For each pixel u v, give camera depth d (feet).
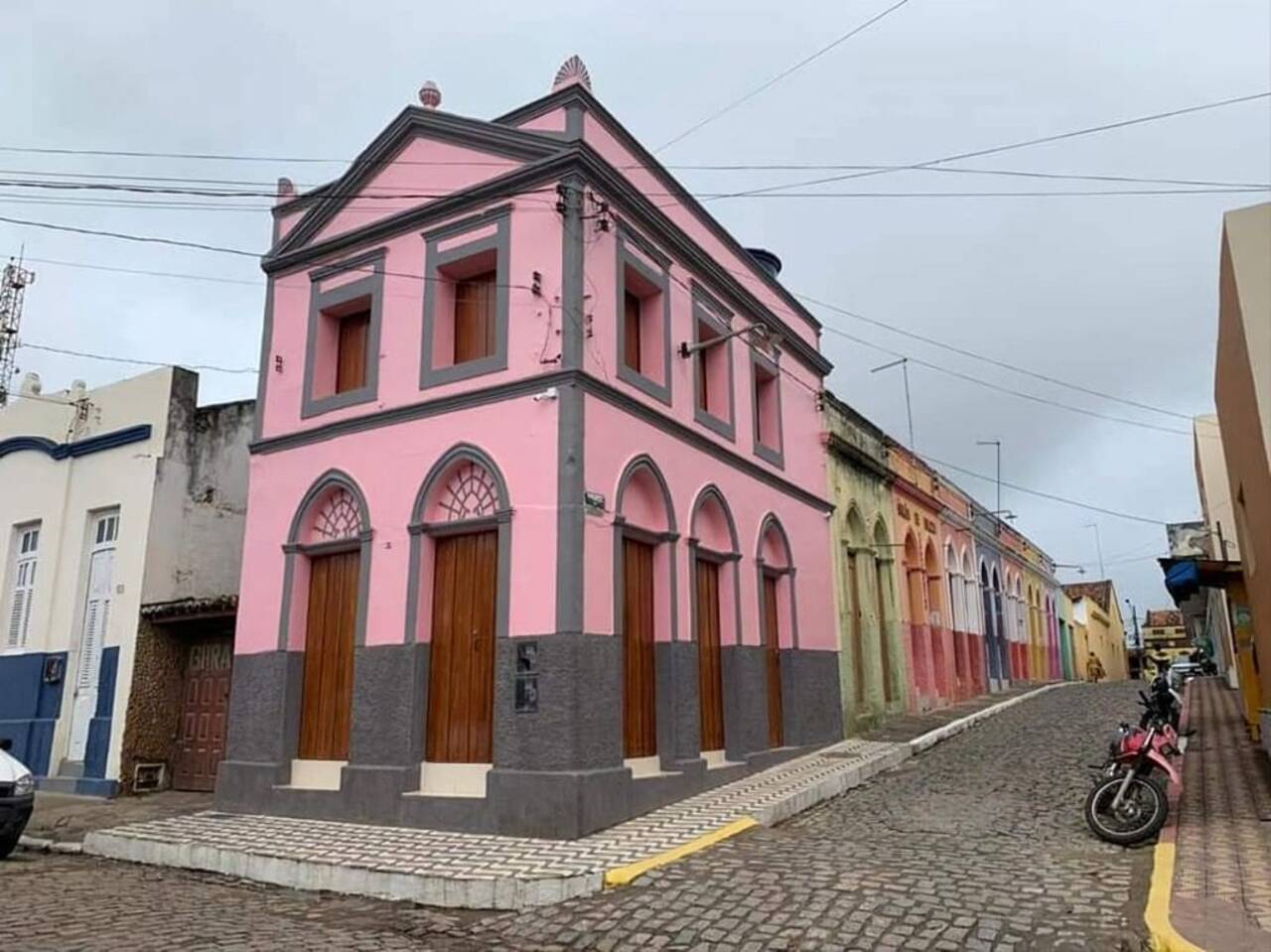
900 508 74.33
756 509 49.65
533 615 34.55
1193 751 46.68
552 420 35.83
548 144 38.88
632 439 39.04
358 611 39.32
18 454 60.23
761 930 22.41
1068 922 21.63
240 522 55.16
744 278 52.65
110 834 36.86
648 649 39.58
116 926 24.25
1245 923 20.80
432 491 38.52
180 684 51.29
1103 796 29.86
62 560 55.62
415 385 40.11
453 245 40.70
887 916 22.62
